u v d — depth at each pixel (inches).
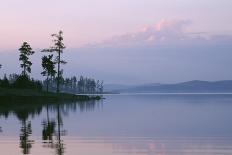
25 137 1302.9
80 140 1238.9
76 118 2101.4
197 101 4800.7
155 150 1056.8
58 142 1192.8
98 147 1100.5
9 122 1831.9
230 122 1830.7
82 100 4830.2
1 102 3457.2
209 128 1577.3
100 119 2037.4
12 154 986.7
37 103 3767.2
